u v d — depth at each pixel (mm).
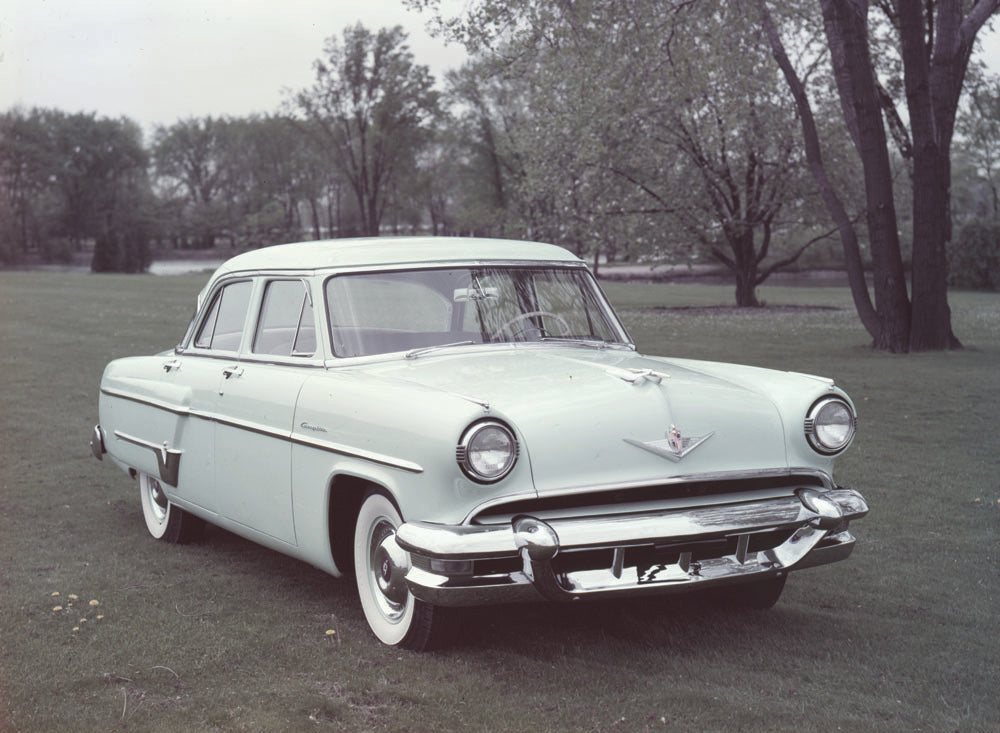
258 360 4773
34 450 8406
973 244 42625
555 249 5145
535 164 29000
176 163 102312
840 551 3934
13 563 5184
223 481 4828
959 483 6988
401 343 4457
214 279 5410
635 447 3625
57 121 91812
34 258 87750
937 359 14797
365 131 65812
